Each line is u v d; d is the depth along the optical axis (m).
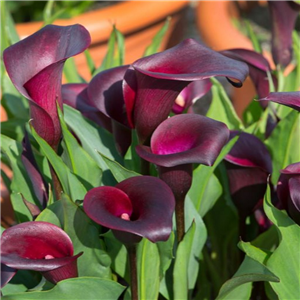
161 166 0.89
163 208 0.82
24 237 0.86
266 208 0.92
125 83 0.92
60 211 0.93
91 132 1.06
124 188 0.85
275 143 1.06
